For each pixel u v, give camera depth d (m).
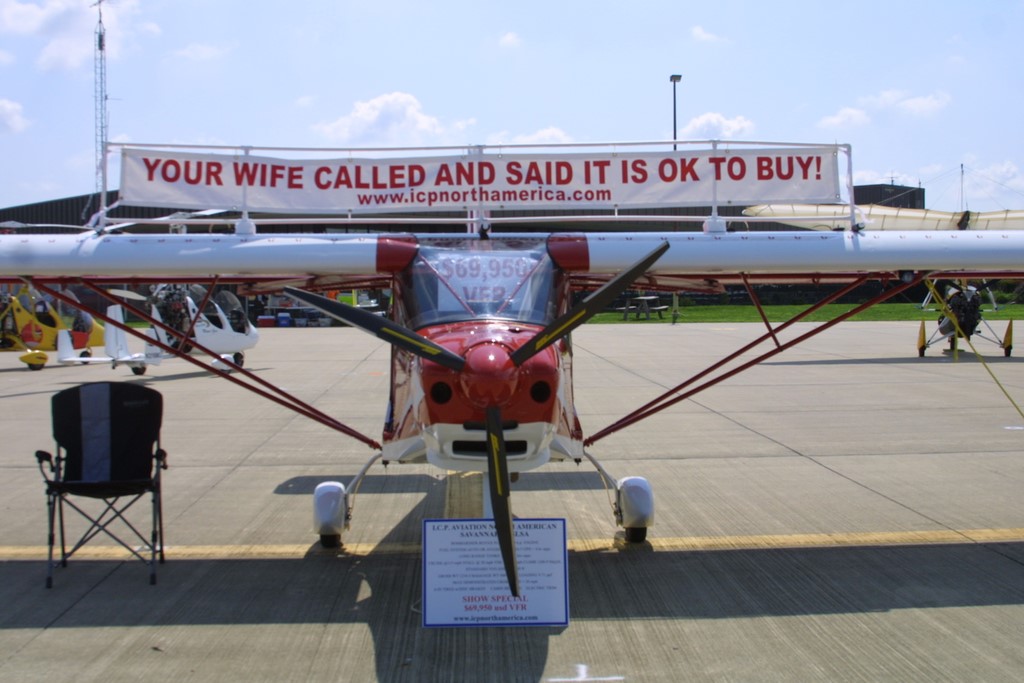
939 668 3.80
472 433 4.19
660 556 5.43
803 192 6.07
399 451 4.95
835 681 3.68
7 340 18.86
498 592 4.29
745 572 5.11
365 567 5.26
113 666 3.86
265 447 9.09
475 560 4.30
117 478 5.04
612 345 22.55
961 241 5.56
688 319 36.34
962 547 5.57
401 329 4.04
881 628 4.26
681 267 5.41
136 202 5.87
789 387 13.84
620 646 4.07
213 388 14.21
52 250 5.25
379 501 6.82
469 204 6.13
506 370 3.84
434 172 6.12
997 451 8.62
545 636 4.19
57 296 5.65
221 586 4.92
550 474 7.71
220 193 5.99
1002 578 4.98
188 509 6.62
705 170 6.09
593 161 6.12
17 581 4.99
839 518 6.27
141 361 16.12
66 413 5.04
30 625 4.34
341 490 5.62
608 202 6.12
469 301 4.73
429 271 4.98
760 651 3.99
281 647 4.07
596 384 14.27
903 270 5.76
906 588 4.82
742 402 12.20
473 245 5.30
